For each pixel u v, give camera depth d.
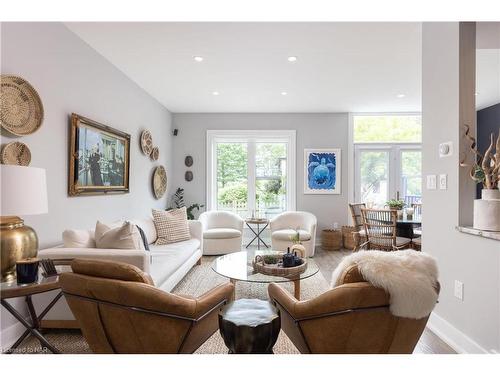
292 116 5.72
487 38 2.45
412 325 1.37
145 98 4.47
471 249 2.02
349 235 5.32
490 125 5.49
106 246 2.39
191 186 5.75
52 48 2.47
